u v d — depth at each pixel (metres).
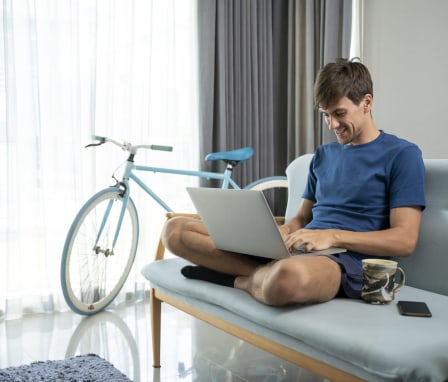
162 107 3.04
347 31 3.31
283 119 3.54
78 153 2.75
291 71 3.44
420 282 1.65
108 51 2.80
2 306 2.60
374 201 1.65
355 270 1.48
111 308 2.80
